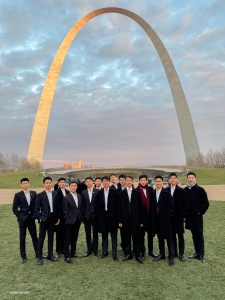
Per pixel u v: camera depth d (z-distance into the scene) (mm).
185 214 5750
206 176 28797
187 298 4125
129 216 5863
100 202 6180
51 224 5914
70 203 5949
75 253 6246
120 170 38875
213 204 13250
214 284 4590
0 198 17562
